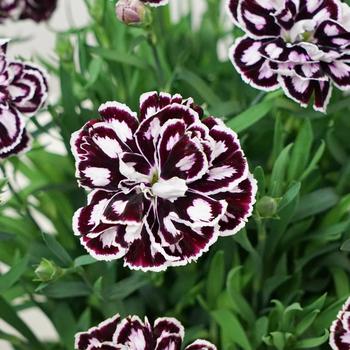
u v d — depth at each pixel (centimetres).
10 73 34
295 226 37
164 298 39
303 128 36
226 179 31
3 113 34
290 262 38
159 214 31
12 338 37
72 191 39
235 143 31
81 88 39
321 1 34
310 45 33
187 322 39
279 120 36
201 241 31
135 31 40
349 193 38
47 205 40
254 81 34
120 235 31
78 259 34
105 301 36
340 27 33
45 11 40
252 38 34
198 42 42
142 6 35
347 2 36
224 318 36
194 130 31
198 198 31
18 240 38
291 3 34
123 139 32
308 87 33
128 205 31
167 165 31
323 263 38
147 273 36
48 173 40
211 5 42
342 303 35
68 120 37
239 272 37
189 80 37
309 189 38
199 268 38
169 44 41
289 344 35
